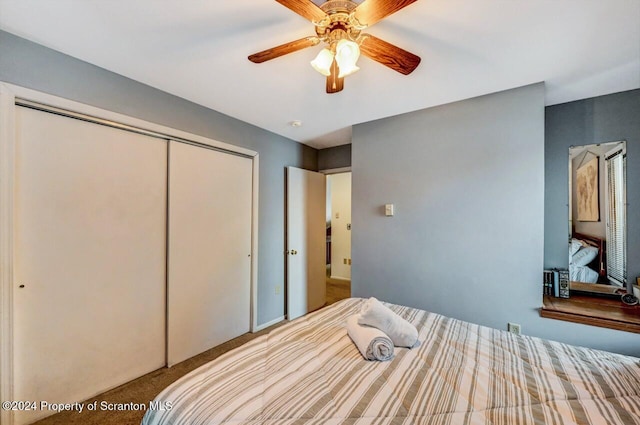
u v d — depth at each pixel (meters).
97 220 1.84
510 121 2.08
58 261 1.68
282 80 1.98
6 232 1.48
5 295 1.48
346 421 0.87
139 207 2.06
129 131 1.99
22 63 1.53
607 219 2.12
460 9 1.28
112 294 1.92
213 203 2.56
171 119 2.21
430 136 2.43
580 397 0.99
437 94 2.18
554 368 1.17
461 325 1.64
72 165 1.73
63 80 1.67
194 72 1.88
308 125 2.95
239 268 2.83
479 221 2.20
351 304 1.99
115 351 1.94
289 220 3.36
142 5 1.27
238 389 1.01
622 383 1.06
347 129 3.07
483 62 1.72
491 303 2.14
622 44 1.52
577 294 2.21
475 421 0.87
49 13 1.32
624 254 2.06
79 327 1.77
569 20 1.34
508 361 1.23
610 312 1.85
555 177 2.30
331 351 1.30
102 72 1.83
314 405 0.93
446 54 1.64
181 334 2.31
